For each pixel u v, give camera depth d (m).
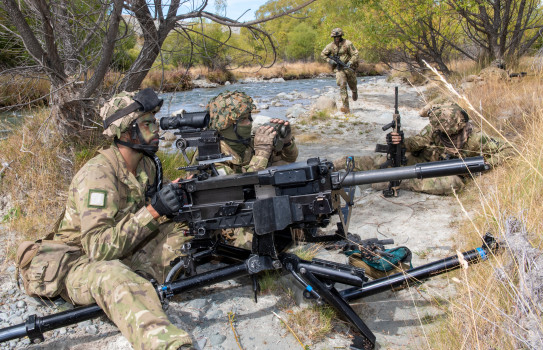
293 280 3.34
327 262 2.66
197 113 2.85
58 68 4.99
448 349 2.36
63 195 4.63
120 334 2.80
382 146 4.79
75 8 5.19
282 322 2.90
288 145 3.87
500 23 13.13
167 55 6.11
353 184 2.48
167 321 2.19
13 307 3.04
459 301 2.51
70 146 5.14
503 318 2.28
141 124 2.77
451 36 14.96
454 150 4.79
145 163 3.05
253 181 2.47
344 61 10.88
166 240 3.06
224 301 3.17
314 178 2.40
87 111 5.21
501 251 2.64
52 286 2.74
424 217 4.37
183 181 2.60
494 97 7.96
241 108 3.40
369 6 14.31
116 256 2.63
